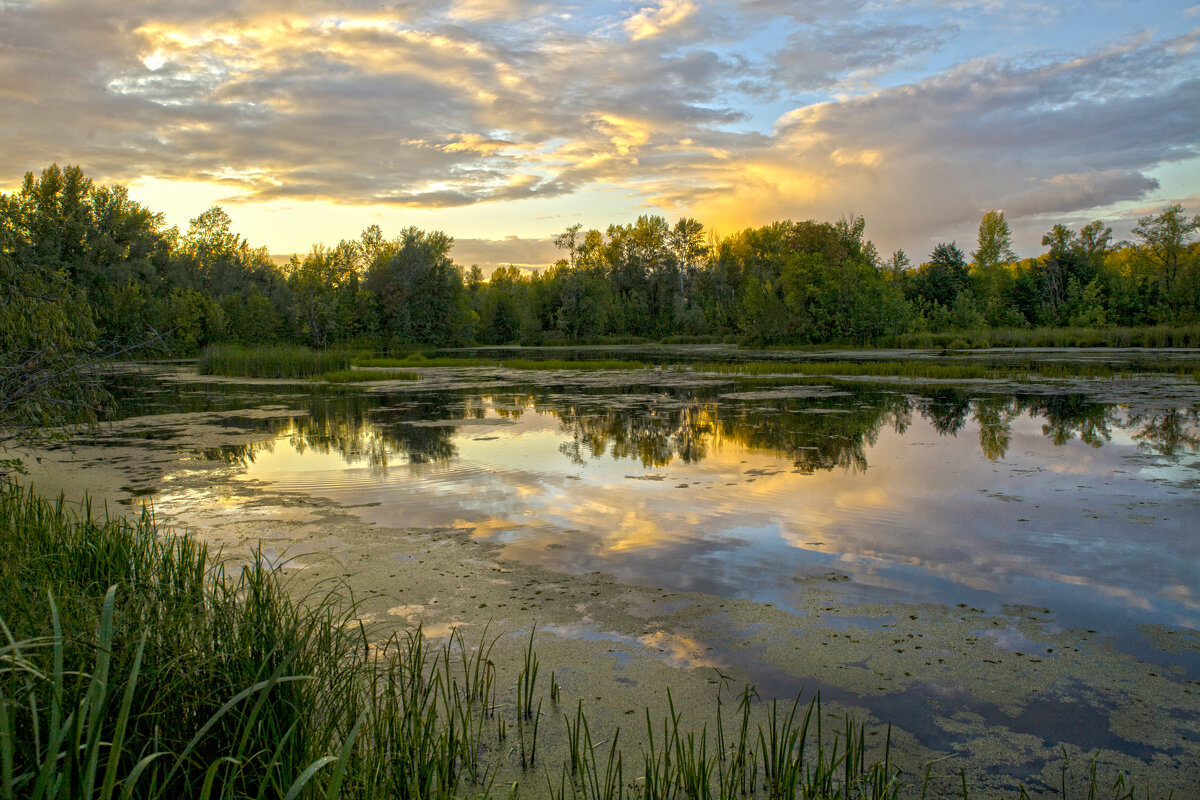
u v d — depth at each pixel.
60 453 11.34
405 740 3.25
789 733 3.69
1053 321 51.91
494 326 66.19
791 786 2.99
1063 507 7.68
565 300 64.69
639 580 5.77
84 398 7.04
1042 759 3.49
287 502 8.22
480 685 4.11
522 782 3.29
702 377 24.66
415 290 57.25
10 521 6.11
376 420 14.84
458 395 19.77
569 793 3.20
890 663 4.42
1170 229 51.97
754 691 4.05
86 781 2.08
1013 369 24.64
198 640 3.63
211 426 14.23
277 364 28.36
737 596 5.45
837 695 4.07
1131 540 6.61
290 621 3.95
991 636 4.77
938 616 5.08
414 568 6.05
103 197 46.69
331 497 8.43
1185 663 4.41
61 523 6.14
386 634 4.77
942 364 27.73
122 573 4.82
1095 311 48.91
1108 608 5.20
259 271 70.19
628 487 8.77
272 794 2.94
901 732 3.71
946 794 3.22
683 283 76.38
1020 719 3.83
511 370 29.25
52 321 6.64
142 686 3.16
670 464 10.09
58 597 3.73
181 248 71.75
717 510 7.73
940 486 8.65
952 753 3.53
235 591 4.30
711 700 4.01
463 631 4.86
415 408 16.86
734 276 72.62
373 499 8.33
